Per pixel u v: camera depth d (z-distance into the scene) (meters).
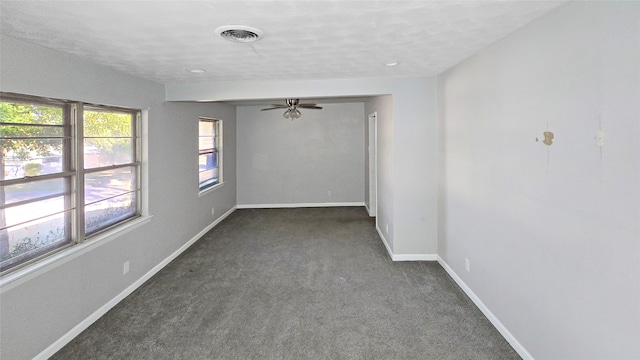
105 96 3.12
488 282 2.85
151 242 3.90
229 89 4.16
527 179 2.24
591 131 1.68
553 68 1.95
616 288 1.56
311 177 7.85
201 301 3.27
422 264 4.18
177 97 4.21
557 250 1.96
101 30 2.12
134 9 1.80
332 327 2.79
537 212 2.14
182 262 4.35
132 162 3.68
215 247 4.96
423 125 4.15
